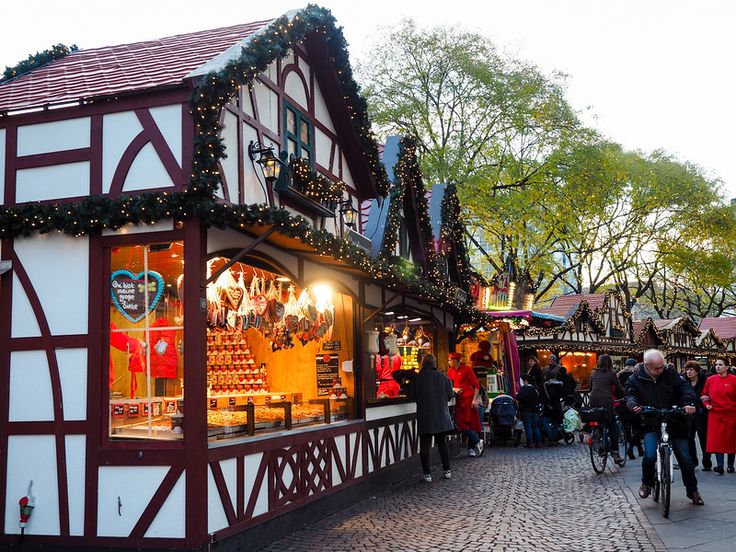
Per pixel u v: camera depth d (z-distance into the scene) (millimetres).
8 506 7977
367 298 12773
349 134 12406
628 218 38844
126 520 7594
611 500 10648
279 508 8938
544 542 8148
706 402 12859
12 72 10906
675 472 13492
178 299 7949
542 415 18969
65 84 9117
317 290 11352
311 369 12102
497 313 21156
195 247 7742
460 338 19578
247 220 7824
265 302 9953
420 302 15930
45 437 7969
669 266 41938
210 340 10492
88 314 8023
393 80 29375
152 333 7973
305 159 10266
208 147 7766
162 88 8000
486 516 9719
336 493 10586
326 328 11477
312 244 8734
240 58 8312
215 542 7586
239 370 10969
